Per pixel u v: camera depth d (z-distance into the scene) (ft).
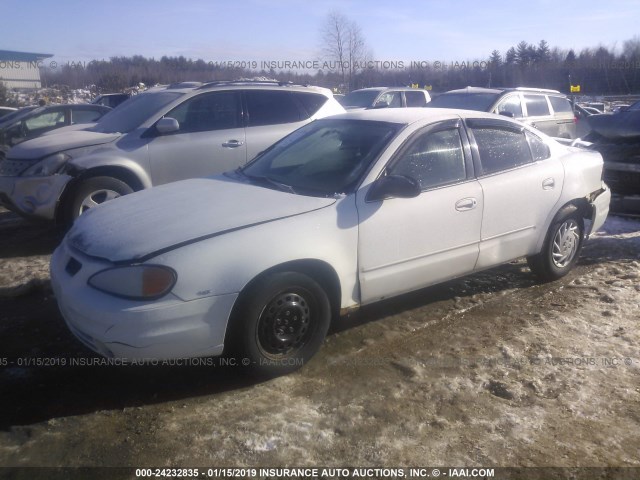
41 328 15.49
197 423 11.27
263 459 10.25
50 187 22.33
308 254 12.67
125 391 12.48
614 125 27.40
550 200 17.46
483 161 16.11
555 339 14.73
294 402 12.00
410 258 14.56
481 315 16.31
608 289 18.01
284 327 12.73
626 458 10.36
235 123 24.71
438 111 16.26
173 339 11.45
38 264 20.56
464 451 10.50
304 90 26.55
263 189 14.51
